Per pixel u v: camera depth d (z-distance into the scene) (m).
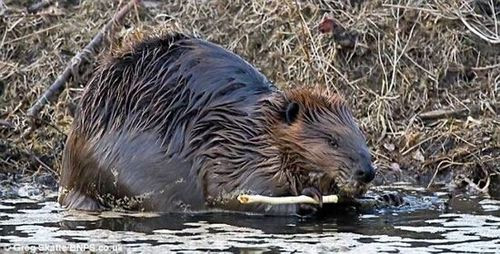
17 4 22.67
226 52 16.17
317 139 15.07
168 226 14.51
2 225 14.61
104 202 15.80
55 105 20.06
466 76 20.28
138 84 15.77
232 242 13.46
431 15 20.75
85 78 20.58
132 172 15.54
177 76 15.75
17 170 18.67
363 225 14.52
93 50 20.83
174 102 15.62
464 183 17.48
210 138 15.44
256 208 15.25
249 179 15.25
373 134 19.11
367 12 20.94
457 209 15.64
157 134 15.55
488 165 17.91
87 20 21.88
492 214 15.24
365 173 14.88
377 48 20.42
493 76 20.06
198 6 21.62
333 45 20.39
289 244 13.32
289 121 15.20
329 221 14.83
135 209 15.65
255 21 21.06
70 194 16.09
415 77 20.09
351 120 15.28
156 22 21.44
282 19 20.94
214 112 15.49
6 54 21.42
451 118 19.36
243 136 15.32
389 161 18.47
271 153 15.20
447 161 18.19
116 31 21.06
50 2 22.58
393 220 14.87
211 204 15.45
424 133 18.92
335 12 21.08
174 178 15.47
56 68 20.98
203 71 15.77
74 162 16.02
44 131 19.52
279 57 20.48
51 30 21.73
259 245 13.27
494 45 20.50
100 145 15.74
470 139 18.61
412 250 12.95
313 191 15.06
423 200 16.25
